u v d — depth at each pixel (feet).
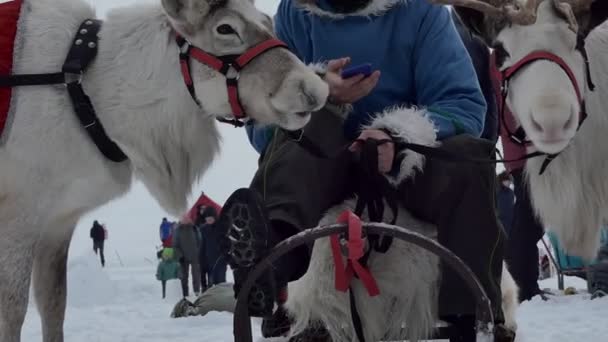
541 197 13.85
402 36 12.58
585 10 12.87
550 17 12.47
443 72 12.49
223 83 12.14
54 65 13.39
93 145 13.44
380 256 11.64
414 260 11.66
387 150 11.21
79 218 14.42
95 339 21.67
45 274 14.53
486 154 11.62
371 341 11.70
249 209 10.02
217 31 12.04
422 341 11.87
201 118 13.19
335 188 11.71
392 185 11.53
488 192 11.35
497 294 11.16
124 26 13.52
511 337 11.41
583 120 13.03
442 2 12.49
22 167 13.23
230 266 10.31
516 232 18.61
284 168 11.39
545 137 11.63
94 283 37.60
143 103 13.24
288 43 13.19
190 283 45.75
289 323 12.52
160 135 13.34
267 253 10.07
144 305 34.09
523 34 12.44
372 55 12.59
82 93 13.25
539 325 20.66
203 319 24.88
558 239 14.37
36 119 13.15
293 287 11.94
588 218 13.80
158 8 13.44
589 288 26.12
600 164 13.66
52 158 13.29
